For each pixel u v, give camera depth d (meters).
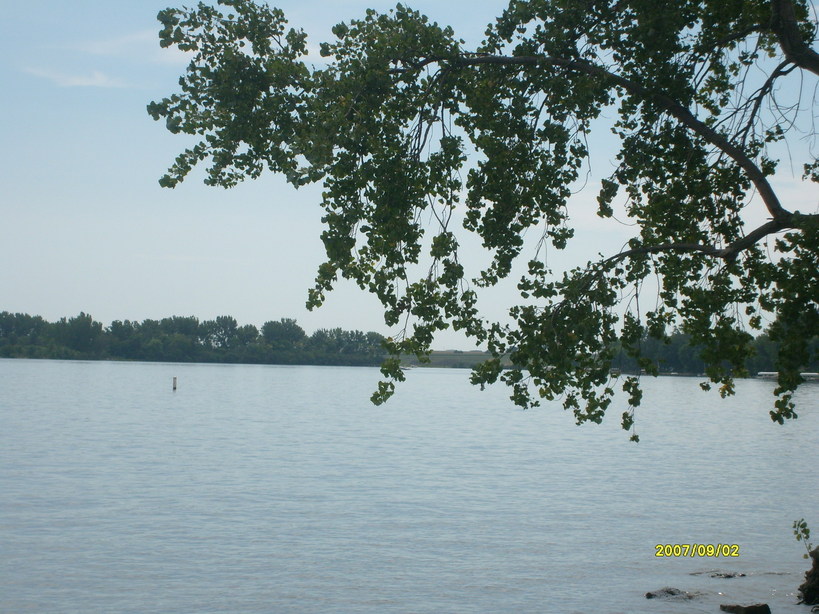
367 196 11.13
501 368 11.32
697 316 11.61
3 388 125.75
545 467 44.09
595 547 24.58
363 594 19.78
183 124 11.50
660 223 12.49
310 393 134.25
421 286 11.40
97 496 32.38
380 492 34.38
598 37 11.76
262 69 11.56
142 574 21.27
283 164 11.41
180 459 44.97
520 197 11.87
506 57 11.64
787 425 81.06
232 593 19.77
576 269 11.62
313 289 11.18
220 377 198.62
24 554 23.08
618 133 12.34
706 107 13.15
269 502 31.59
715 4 11.65
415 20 11.65
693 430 73.38
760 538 25.94
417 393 159.25
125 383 152.12
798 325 10.06
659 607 18.61
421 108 11.56
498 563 22.66
